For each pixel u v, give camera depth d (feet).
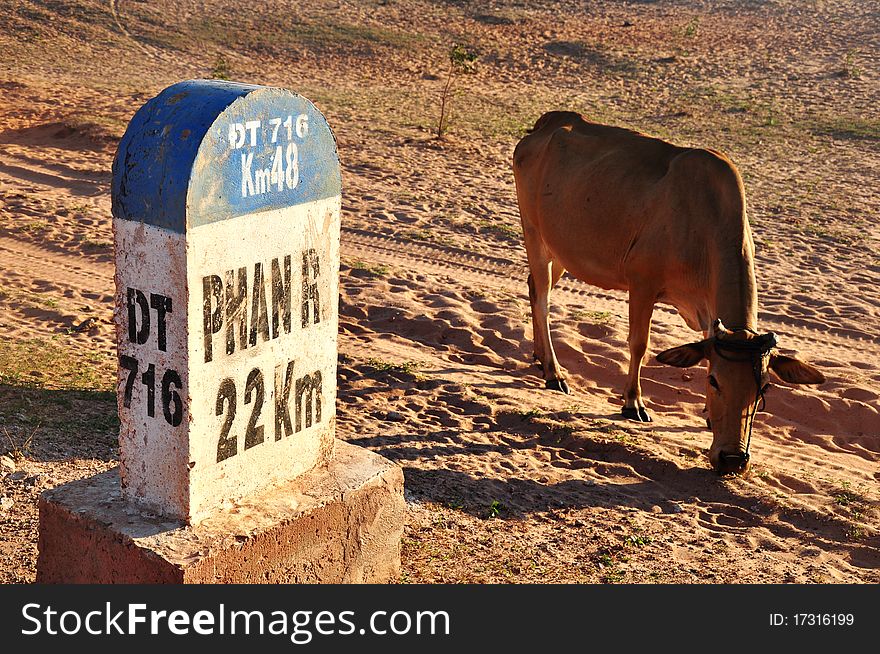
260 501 14.94
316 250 15.49
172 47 98.07
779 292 40.57
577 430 25.63
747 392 22.29
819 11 121.19
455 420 26.09
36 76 83.30
